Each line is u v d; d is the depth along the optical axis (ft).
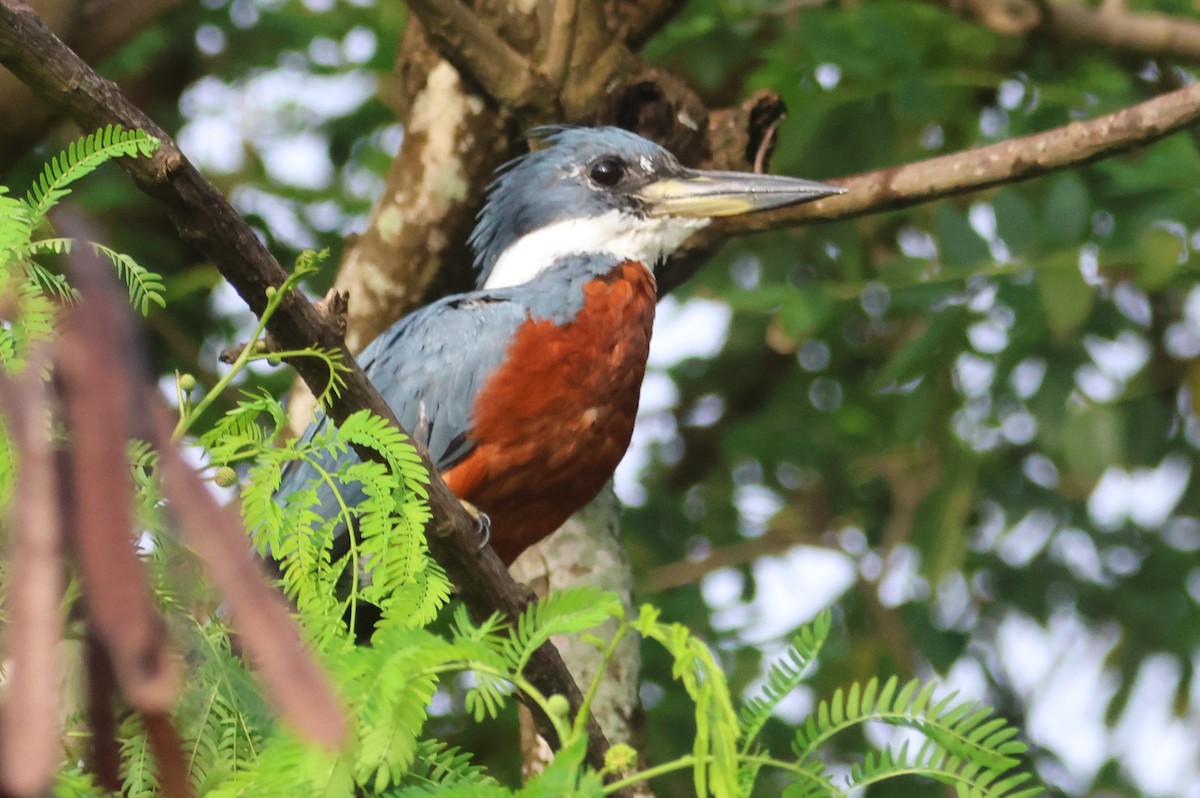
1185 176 34.35
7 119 31.60
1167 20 37.45
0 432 8.84
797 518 43.42
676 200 31.83
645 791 28.73
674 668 11.26
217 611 12.48
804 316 34.22
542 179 32.35
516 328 28.32
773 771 18.49
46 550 4.26
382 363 29.25
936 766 12.22
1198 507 38.91
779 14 39.58
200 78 43.29
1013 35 37.93
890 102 36.73
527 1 33.45
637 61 34.09
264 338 16.71
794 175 38.06
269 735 12.24
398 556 14.94
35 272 13.35
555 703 11.45
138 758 10.69
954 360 34.83
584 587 12.48
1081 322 33.01
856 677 36.27
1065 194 33.12
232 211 15.49
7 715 4.23
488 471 27.96
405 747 11.15
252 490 14.87
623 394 29.27
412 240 34.32
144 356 4.70
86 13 34.88
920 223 40.65
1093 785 37.99
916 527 35.76
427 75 34.63
